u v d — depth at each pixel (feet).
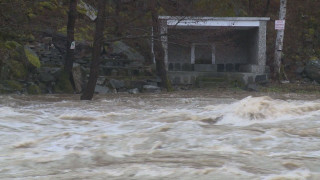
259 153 19.33
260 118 29.48
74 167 17.44
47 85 63.87
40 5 74.49
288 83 80.23
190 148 20.67
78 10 79.30
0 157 19.10
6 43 61.11
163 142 22.00
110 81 68.54
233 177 15.46
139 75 74.84
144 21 68.13
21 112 32.63
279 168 16.76
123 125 28.04
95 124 28.76
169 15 71.20
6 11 62.08
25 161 18.37
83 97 50.62
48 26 69.36
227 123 28.45
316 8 103.91
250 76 77.61
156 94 63.00
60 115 32.07
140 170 16.61
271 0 106.93
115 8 76.48
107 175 16.08
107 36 76.13
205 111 34.76
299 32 98.89
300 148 20.36
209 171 16.26
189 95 60.64
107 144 21.72
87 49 77.25
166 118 30.86
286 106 32.63
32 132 24.98
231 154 19.20
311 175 15.74
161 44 69.82
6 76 58.54
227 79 78.07
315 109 32.76
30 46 70.85
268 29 97.04
